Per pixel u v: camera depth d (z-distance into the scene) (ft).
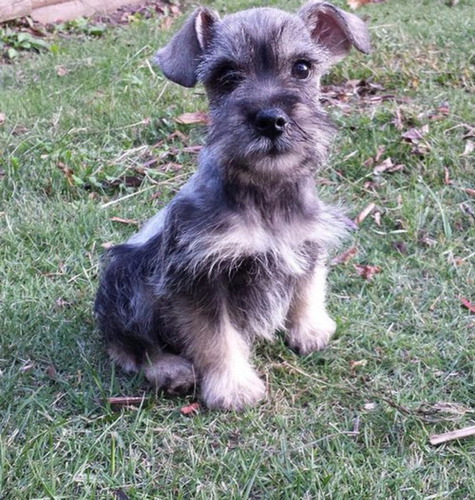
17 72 5.11
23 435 2.58
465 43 4.90
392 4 6.75
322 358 2.86
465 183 3.61
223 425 2.63
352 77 4.41
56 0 6.56
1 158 3.82
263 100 2.60
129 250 2.91
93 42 5.80
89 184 3.73
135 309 2.81
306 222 2.76
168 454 2.54
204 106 4.16
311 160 2.66
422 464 2.47
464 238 3.36
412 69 4.45
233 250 2.64
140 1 7.26
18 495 2.40
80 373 2.80
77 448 2.54
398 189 3.60
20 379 2.78
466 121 3.93
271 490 2.43
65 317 3.05
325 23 2.93
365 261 3.27
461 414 2.61
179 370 2.74
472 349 2.82
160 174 3.74
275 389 2.76
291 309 2.90
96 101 4.33
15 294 3.12
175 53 2.83
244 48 2.70
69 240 3.41
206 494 2.41
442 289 3.10
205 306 2.69
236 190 2.64
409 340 2.89
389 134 3.86
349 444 2.54
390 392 2.70
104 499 2.41
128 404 2.69
